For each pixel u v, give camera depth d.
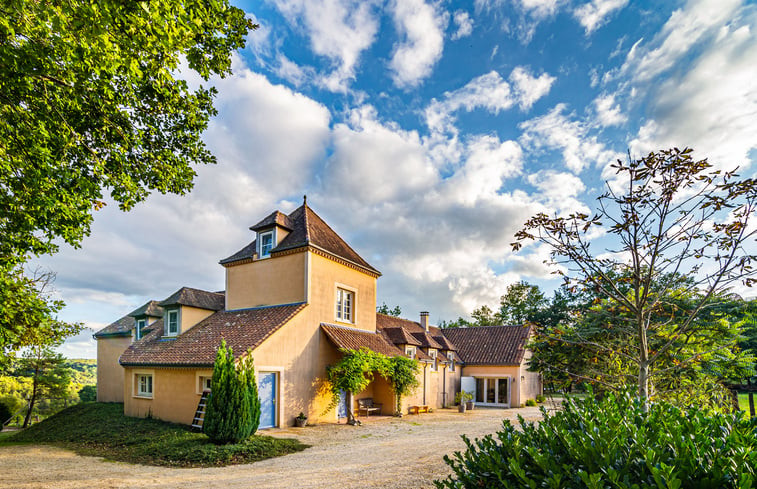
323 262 19.47
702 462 2.79
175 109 9.34
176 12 6.04
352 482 8.55
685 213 5.13
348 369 17.61
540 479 3.23
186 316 20.34
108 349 27.58
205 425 12.37
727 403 8.45
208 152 10.31
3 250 9.23
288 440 13.50
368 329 22.56
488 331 35.16
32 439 16.36
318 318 18.75
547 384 8.45
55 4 5.44
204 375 15.81
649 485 2.70
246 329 17.31
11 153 7.56
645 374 5.60
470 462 3.91
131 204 9.89
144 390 18.67
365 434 15.35
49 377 29.08
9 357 15.12
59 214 8.83
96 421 17.75
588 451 3.15
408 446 12.82
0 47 5.82
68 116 7.90
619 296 6.05
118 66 6.59
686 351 7.25
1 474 9.98
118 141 8.87
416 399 24.78
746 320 7.75
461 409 25.70
